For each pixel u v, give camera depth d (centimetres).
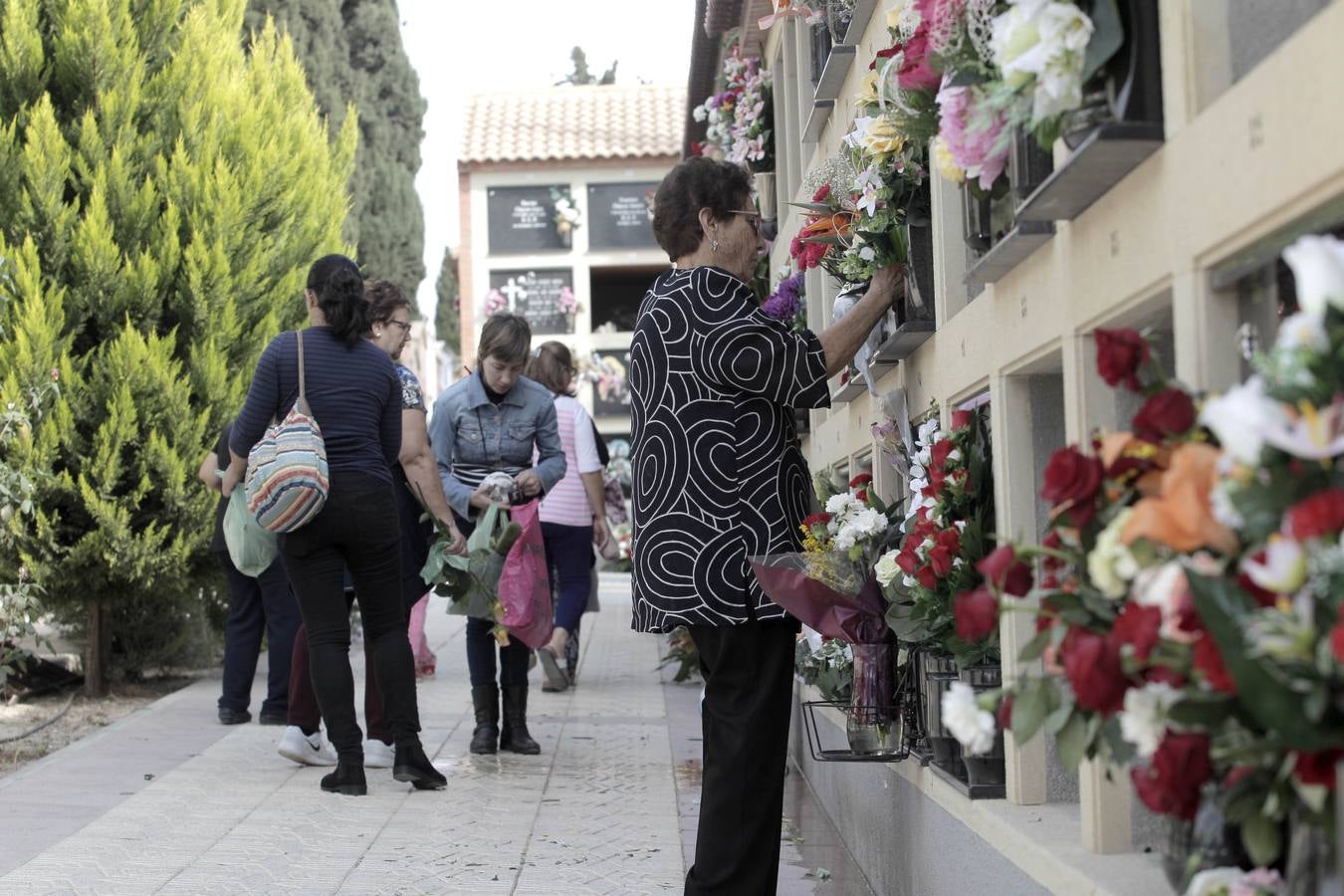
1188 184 196
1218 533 155
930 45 262
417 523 668
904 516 402
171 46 868
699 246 379
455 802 545
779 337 352
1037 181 254
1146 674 168
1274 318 193
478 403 670
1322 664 141
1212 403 150
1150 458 174
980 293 333
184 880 428
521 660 660
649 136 2111
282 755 602
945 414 362
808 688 602
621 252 2078
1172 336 235
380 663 567
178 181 823
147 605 859
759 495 355
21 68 802
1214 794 171
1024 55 206
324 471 527
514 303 2070
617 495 997
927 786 353
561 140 2102
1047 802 297
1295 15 185
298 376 546
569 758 648
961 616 190
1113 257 227
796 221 714
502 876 439
